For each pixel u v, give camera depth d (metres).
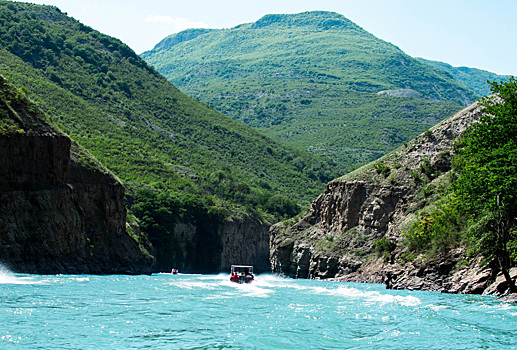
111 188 85.38
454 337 27.86
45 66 190.25
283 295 50.34
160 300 42.31
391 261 77.00
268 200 182.00
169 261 127.38
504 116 48.66
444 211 61.50
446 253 57.91
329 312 36.84
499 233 46.00
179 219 135.12
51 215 68.62
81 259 73.81
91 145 150.62
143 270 87.38
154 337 27.00
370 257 89.50
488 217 48.91
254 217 166.88
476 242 50.50
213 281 74.94
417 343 26.53
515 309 37.91
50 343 25.09
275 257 119.44
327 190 111.44
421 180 91.62
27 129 68.62
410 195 91.06
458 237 58.00
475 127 51.47
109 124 174.88
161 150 181.75
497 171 46.56
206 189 167.50
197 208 142.38
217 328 29.80
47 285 49.53
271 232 127.75
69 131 149.62
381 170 99.62
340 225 102.88
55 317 31.59
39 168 69.31
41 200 67.56
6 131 65.25
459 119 94.06
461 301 43.34
